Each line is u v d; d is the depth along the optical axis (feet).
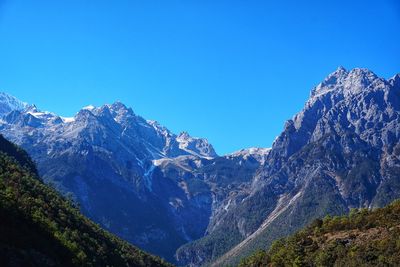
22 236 654.53
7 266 576.20
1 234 628.69
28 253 623.36
